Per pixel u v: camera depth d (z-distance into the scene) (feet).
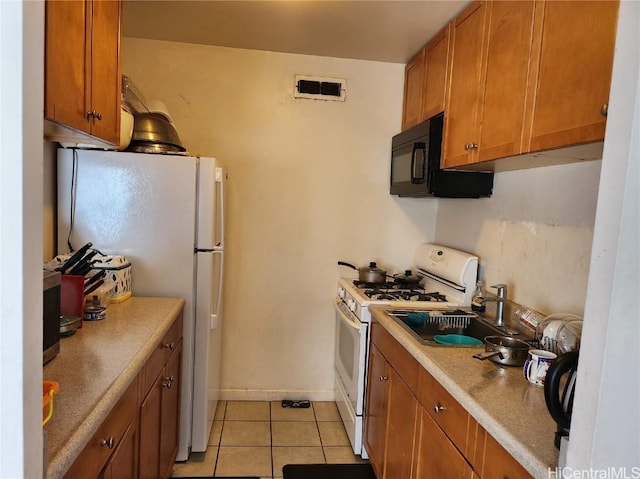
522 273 6.75
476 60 6.34
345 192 9.83
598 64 3.99
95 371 4.09
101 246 7.02
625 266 2.14
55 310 4.41
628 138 2.10
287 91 9.46
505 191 7.30
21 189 2.03
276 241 9.75
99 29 5.03
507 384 4.36
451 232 9.30
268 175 9.59
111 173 6.95
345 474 7.50
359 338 7.81
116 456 4.12
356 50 9.04
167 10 7.45
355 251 9.98
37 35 2.11
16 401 2.06
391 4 6.91
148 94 9.11
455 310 7.47
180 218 7.14
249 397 10.00
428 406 5.08
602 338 2.20
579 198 5.62
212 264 7.45
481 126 6.13
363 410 7.95
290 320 9.94
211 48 9.19
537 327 5.65
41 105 2.17
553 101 4.60
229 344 9.84
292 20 7.73
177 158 7.08
